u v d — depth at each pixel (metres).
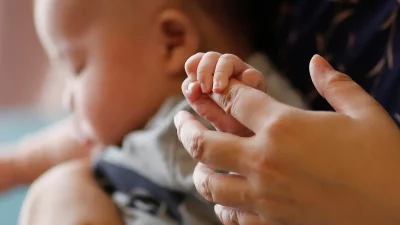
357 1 0.52
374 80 0.49
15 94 0.92
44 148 0.68
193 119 0.37
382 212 0.33
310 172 0.33
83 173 0.59
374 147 0.33
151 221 0.52
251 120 0.34
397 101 0.47
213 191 0.35
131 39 0.56
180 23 0.56
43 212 0.53
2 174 0.66
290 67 0.56
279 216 0.34
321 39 0.54
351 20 0.52
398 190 0.33
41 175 0.67
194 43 0.57
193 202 0.52
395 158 0.33
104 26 0.56
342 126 0.33
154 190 0.53
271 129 0.33
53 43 0.58
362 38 0.51
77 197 0.54
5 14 0.89
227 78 0.36
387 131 0.34
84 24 0.56
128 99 0.56
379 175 0.33
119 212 0.54
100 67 0.56
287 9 0.58
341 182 0.33
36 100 0.91
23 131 0.85
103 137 0.58
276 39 0.59
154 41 0.56
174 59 0.56
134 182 0.55
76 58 0.57
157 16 0.56
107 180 0.58
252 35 0.60
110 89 0.56
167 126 0.51
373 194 0.33
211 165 0.35
